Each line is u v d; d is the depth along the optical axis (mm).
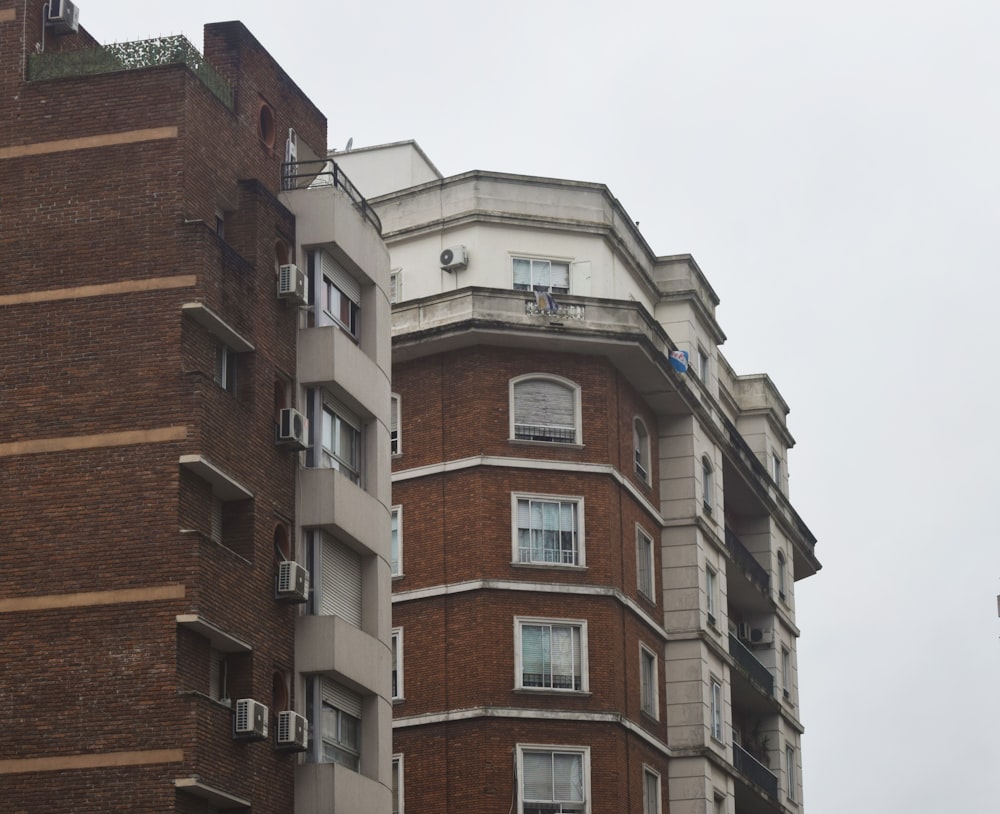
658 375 57594
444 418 55406
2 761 37500
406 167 63312
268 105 45469
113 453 39062
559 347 55875
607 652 54031
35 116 41719
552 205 57969
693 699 57656
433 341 55281
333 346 44000
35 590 38469
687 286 62719
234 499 40719
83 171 41156
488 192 57625
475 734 52312
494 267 57094
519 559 54125
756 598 67750
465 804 51844
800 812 69688
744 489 67125
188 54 42531
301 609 42531
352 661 42844
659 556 58812
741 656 63469
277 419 42594
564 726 52938
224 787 37844
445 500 54781
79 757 37250
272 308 43094
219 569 38938
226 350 41562
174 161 40906
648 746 55719
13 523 39000
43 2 43156
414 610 54281
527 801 52125
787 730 69375
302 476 43219
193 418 39000
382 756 44094
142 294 40000
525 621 53625
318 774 41156
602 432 55844
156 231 40438
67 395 39656
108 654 37781
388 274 48188
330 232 44875
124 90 41562
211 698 38156
